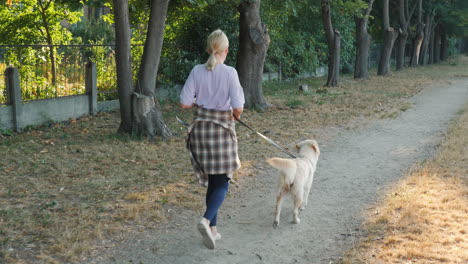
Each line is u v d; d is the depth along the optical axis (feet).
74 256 12.73
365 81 72.43
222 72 12.28
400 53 103.14
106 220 15.43
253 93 41.04
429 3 118.11
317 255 13.37
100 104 37.65
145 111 28.17
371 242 13.87
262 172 22.09
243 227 15.48
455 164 22.57
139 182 19.77
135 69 43.11
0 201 16.85
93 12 82.02
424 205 16.71
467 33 131.64
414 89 60.13
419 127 34.12
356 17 76.54
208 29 50.11
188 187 19.33
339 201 18.13
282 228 15.38
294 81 71.87
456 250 13.04
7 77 28.91
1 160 22.36
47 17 45.47
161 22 28.48
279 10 54.44
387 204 17.35
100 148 25.29
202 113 12.51
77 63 35.37
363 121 36.42
